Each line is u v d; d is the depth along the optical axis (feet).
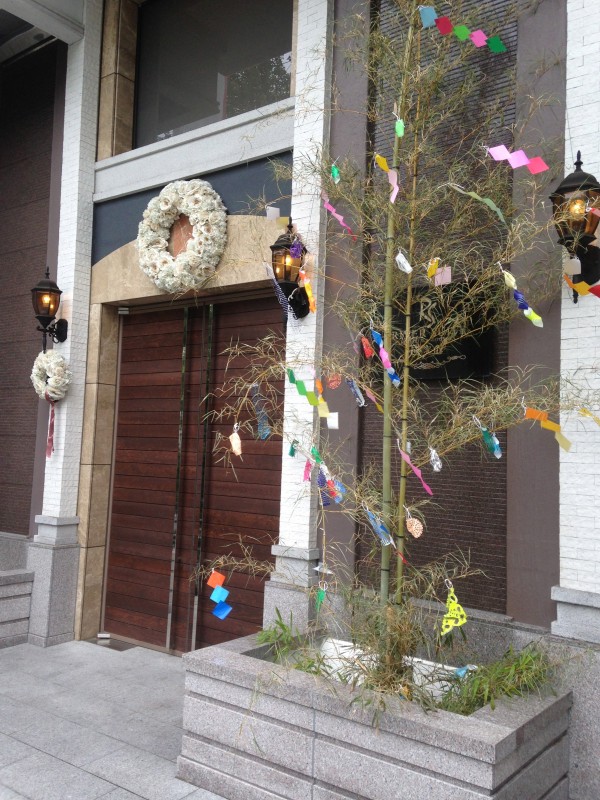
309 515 15.06
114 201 20.83
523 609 12.41
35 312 20.17
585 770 11.05
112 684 16.60
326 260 15.51
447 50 13.10
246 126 17.60
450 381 13.76
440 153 14.16
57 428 20.58
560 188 11.53
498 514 13.05
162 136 20.85
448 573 13.43
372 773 9.78
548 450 12.35
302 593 14.66
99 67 21.52
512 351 12.87
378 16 15.52
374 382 14.39
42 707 15.02
